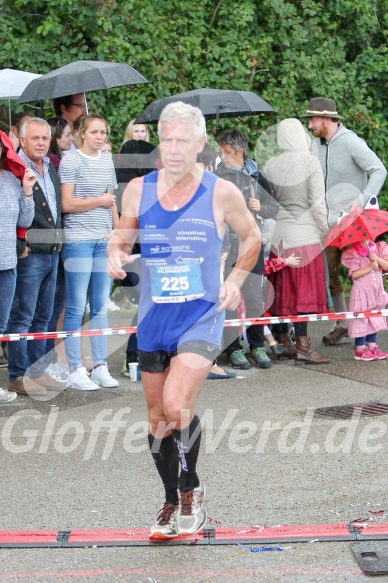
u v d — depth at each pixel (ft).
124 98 40.98
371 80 47.62
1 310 26.13
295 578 15.14
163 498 19.03
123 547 16.56
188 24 42.80
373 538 16.60
